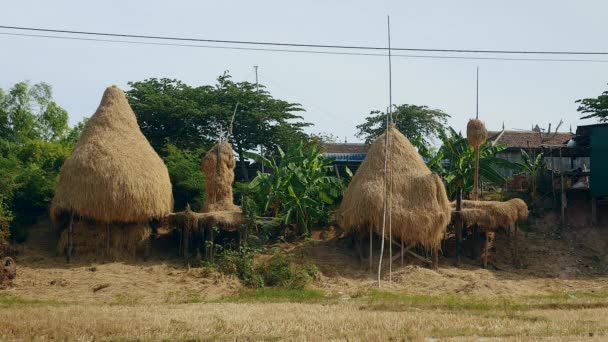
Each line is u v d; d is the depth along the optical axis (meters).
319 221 32.94
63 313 20.19
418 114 44.97
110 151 29.19
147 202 29.11
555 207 34.09
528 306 22.98
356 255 30.31
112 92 30.88
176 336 17.92
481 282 27.75
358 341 17.19
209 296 25.39
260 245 30.03
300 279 27.58
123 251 29.31
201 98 39.59
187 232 29.28
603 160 32.53
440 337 17.91
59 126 43.56
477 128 31.59
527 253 31.50
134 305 22.77
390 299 24.22
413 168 30.20
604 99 37.97
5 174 31.11
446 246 31.55
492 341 17.20
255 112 39.00
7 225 29.02
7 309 20.91
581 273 30.30
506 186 36.34
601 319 20.25
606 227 33.00
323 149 41.62
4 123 40.50
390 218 28.16
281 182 31.70
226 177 31.06
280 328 18.72
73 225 29.22
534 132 45.91
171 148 35.09
